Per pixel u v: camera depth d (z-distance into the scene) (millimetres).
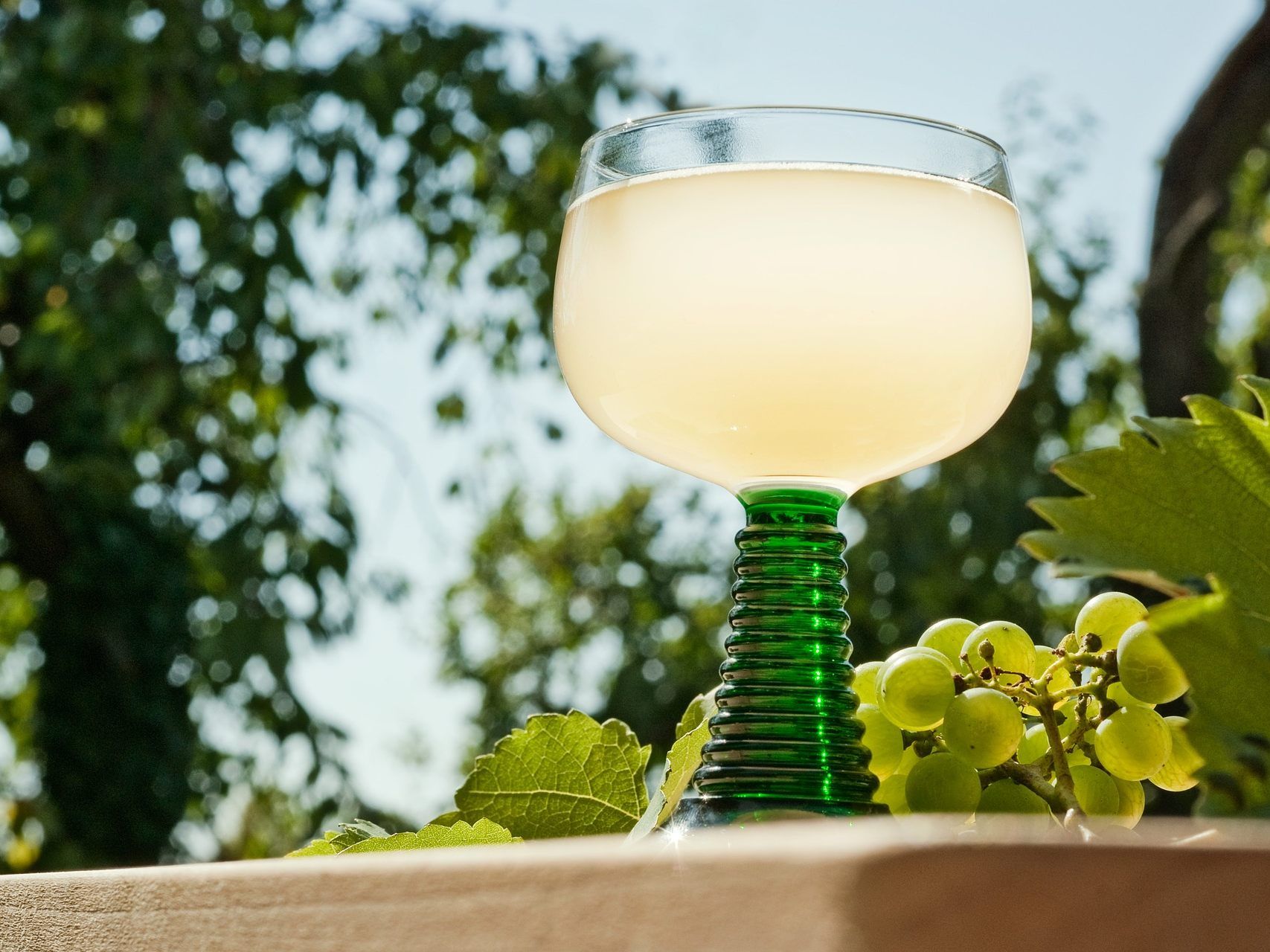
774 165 498
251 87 2900
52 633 3105
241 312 2850
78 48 2484
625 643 4820
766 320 491
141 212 2703
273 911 397
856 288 491
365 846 490
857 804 467
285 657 2879
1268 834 335
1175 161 2439
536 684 5543
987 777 493
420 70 3055
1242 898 300
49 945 444
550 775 534
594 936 355
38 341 2619
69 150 2697
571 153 3031
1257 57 2375
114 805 3076
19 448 3066
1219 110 2400
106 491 3062
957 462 3545
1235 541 422
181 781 3141
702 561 4844
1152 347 2391
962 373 501
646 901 344
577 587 5234
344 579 3029
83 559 3088
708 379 495
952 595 3377
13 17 2674
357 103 3018
